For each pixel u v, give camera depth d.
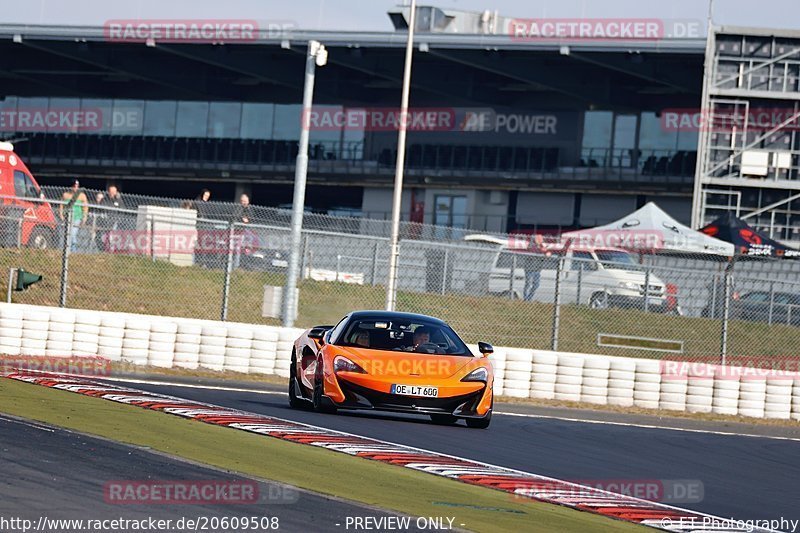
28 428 38.09
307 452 39.72
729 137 148.25
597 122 178.25
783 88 147.38
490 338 89.81
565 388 76.25
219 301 90.50
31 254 87.31
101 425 40.75
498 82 179.25
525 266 97.81
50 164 197.38
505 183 178.25
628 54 156.25
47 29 168.00
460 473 38.81
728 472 47.72
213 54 172.50
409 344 53.31
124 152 195.12
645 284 97.50
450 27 186.00
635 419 69.31
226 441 40.19
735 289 101.19
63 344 69.75
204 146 193.50
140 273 89.94
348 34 163.62
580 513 34.16
